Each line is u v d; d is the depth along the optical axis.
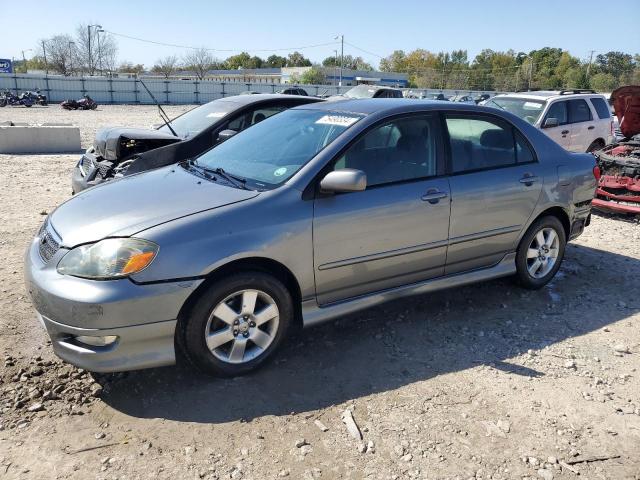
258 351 3.53
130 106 46.00
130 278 3.03
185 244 3.14
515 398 3.39
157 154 6.21
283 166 3.80
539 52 110.56
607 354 3.98
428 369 3.68
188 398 3.26
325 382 3.48
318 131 4.06
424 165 4.12
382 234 3.83
